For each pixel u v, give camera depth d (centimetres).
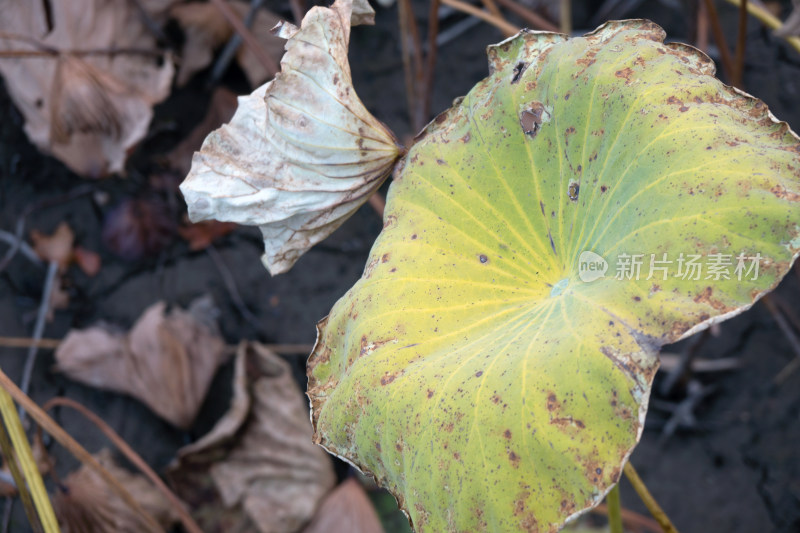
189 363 148
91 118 153
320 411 100
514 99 100
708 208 90
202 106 168
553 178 99
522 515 89
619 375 89
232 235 164
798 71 172
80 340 149
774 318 153
